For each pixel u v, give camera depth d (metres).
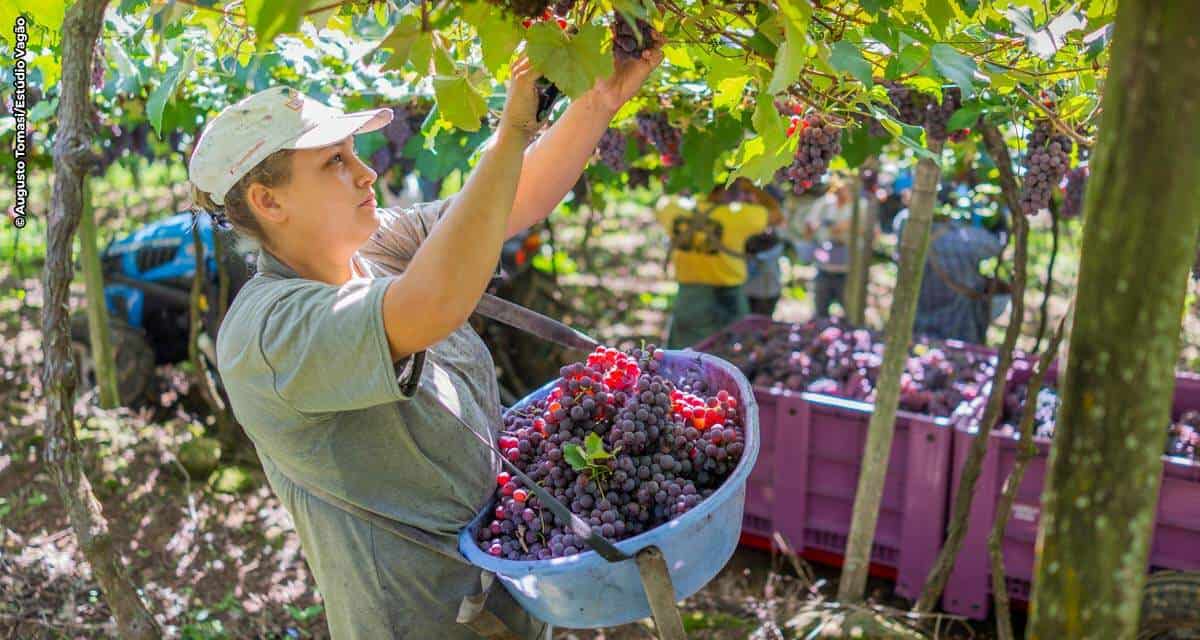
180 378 5.73
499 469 2.06
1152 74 1.07
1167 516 3.66
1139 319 1.11
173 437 5.41
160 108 2.53
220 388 5.85
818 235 7.16
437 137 3.76
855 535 3.98
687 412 1.98
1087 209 1.14
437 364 2.01
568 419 1.96
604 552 1.67
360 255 2.07
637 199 12.20
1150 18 1.06
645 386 1.96
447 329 1.56
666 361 2.23
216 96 3.94
